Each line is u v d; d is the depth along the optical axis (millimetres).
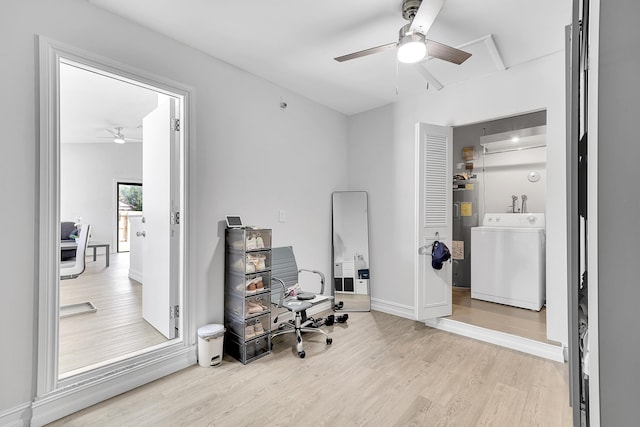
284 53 2535
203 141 2512
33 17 1705
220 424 1723
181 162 2406
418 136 3055
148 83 2170
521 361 2441
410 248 3471
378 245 3762
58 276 1794
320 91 3311
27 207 1686
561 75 2500
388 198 3676
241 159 2811
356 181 3992
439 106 3232
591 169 439
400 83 3111
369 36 2293
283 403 1910
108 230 7523
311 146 3553
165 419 1765
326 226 3762
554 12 1987
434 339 2879
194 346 2424
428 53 2061
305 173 3484
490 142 4141
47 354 1735
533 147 4207
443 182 3182
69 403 1803
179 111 2439
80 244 4516
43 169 1720
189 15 2043
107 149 7520
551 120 2541
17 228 1655
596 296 419
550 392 2023
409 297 3482
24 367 1676
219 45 2410
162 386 2096
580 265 646
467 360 2459
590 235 444
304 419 1765
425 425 1718
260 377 2215
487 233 3799
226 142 2684
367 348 2686
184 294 2387
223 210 2666
